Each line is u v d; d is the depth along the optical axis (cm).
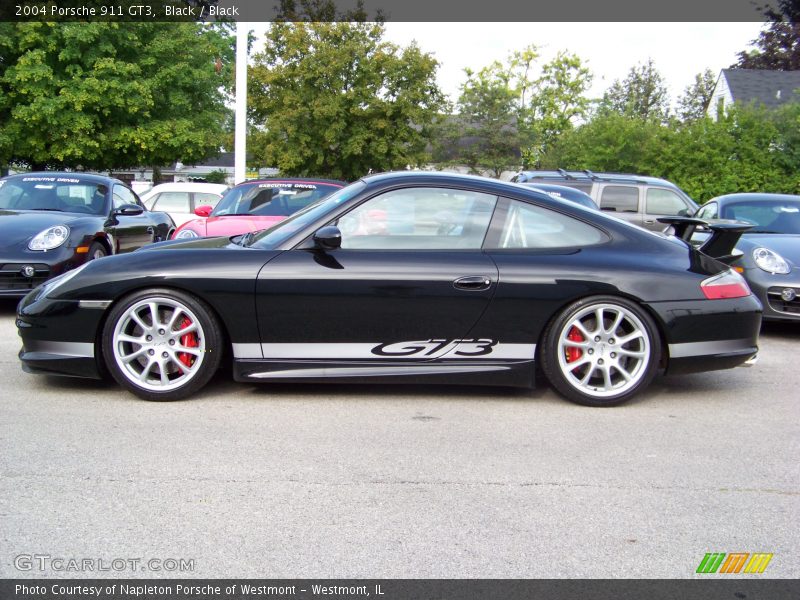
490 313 429
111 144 2527
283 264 427
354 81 2714
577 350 439
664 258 446
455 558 262
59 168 2767
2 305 791
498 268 429
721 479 337
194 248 448
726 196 863
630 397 440
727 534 284
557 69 4756
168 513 291
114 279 424
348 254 431
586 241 447
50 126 2433
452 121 3822
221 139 2892
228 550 264
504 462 351
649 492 321
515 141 3800
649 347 436
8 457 344
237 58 1523
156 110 2681
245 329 427
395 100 2727
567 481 330
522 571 254
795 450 377
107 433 378
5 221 731
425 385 483
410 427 399
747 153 2038
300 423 401
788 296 652
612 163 2170
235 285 422
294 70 2698
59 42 2417
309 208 481
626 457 362
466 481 328
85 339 429
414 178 452
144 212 972
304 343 430
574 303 431
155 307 426
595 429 403
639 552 269
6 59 2483
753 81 3628
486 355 435
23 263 684
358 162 2834
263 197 820
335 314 426
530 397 461
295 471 335
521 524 288
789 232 775
